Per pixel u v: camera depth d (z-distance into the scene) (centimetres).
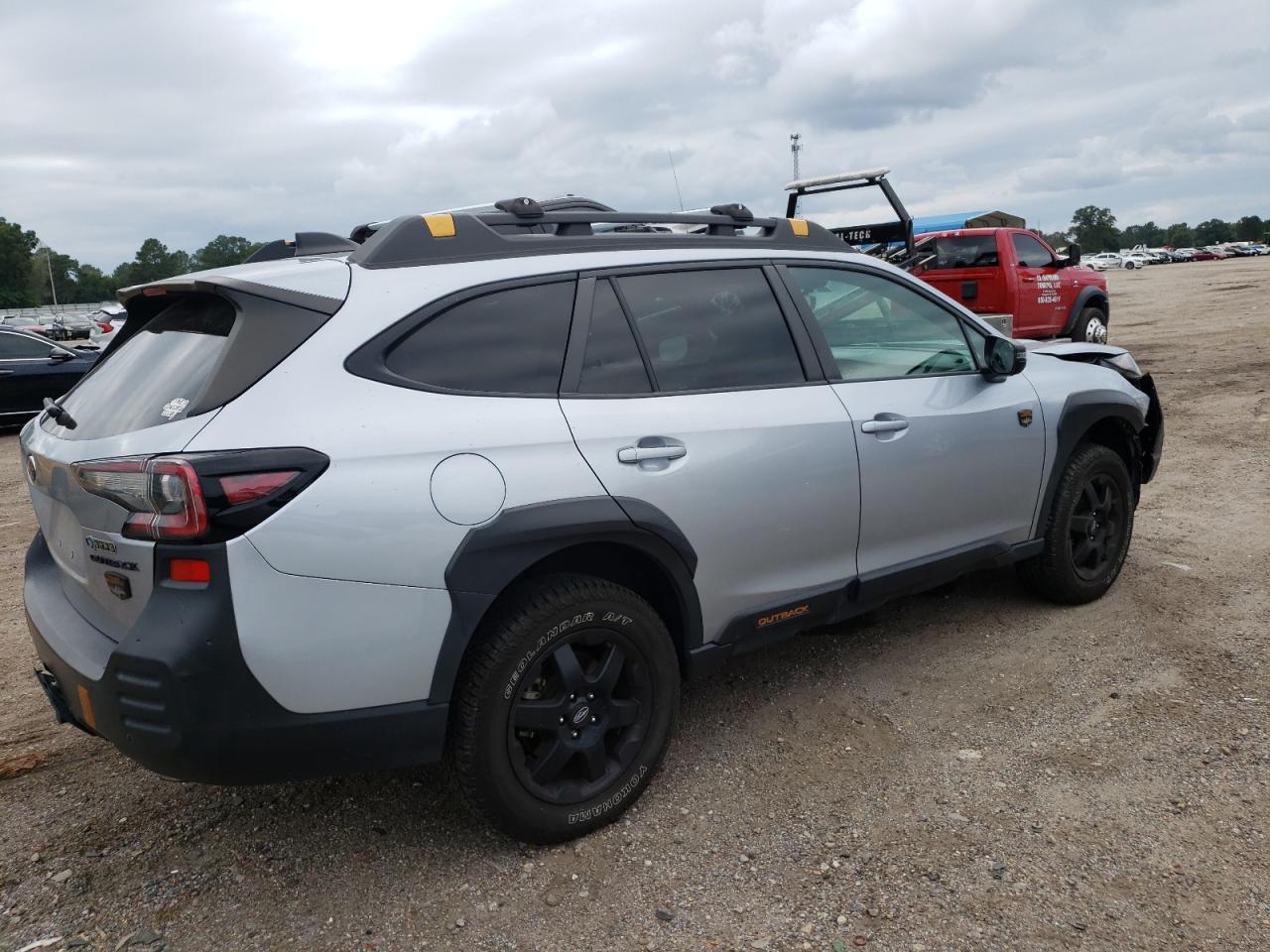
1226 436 806
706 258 340
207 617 233
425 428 262
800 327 355
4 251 12875
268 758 245
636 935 254
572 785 293
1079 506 452
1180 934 243
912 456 369
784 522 332
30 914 271
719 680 404
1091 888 262
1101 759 325
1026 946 242
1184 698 363
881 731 354
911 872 273
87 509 260
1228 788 304
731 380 331
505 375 284
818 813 304
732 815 306
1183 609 446
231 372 249
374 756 259
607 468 289
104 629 266
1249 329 1566
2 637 486
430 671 261
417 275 281
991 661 406
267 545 237
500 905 267
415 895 273
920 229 2484
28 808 326
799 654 427
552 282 302
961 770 325
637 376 309
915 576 381
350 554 246
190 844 302
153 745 240
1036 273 1232
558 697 284
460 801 320
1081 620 443
